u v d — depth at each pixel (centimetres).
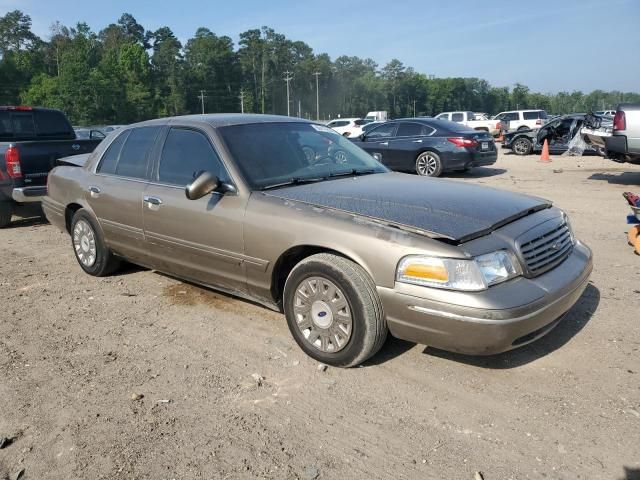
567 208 896
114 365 385
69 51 9394
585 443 285
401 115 15362
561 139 2014
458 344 318
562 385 341
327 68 14175
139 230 492
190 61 12506
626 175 1331
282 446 291
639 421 302
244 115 498
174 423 314
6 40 11156
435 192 398
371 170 481
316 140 493
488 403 325
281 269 398
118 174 528
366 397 335
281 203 388
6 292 546
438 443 290
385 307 337
